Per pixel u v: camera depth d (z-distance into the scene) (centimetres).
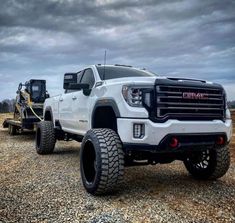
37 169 716
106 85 552
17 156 904
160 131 467
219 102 531
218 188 552
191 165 629
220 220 402
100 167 477
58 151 999
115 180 482
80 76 732
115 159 480
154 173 673
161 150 477
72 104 731
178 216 416
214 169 577
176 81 490
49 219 406
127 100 485
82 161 535
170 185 572
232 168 722
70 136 872
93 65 686
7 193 523
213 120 519
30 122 1388
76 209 443
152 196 503
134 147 477
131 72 690
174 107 482
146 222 396
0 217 413
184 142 490
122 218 408
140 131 476
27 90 1514
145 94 476
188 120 492
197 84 504
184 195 509
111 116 558
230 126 541
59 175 652
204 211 434
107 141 489
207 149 527
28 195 511
